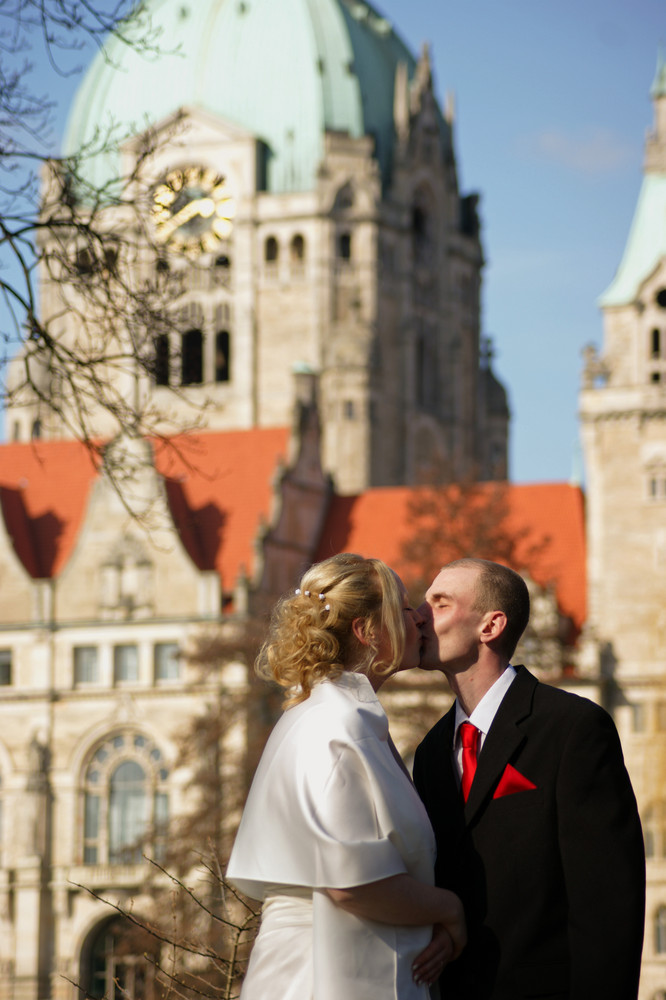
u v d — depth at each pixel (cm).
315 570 1188
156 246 2361
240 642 8119
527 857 1166
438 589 1247
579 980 1117
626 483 9369
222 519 9906
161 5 14075
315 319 13075
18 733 9431
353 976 1072
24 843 9206
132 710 9300
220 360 13012
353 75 13800
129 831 9206
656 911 8494
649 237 9694
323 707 1120
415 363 13612
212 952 1683
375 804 1088
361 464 12862
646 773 8862
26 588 9581
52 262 2395
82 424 2333
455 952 1118
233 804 7344
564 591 9600
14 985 9044
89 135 13712
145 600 9438
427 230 14050
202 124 13250
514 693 1219
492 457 14800
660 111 10000
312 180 13288
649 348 9462
